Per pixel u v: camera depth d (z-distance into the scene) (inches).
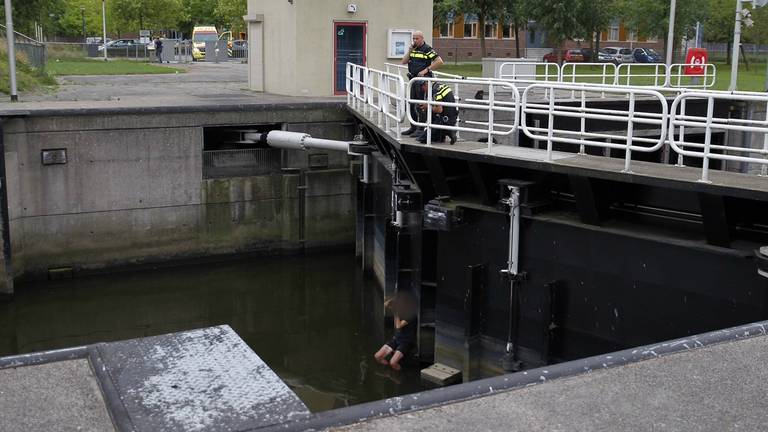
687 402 157.8
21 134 661.3
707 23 1846.7
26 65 986.1
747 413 153.6
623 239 400.8
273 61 945.5
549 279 440.8
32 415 142.6
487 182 467.2
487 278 477.7
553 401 156.8
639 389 163.3
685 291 378.3
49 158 674.2
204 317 627.8
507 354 462.9
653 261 389.7
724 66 1930.4
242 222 770.2
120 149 703.1
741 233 372.5
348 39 909.8
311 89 900.6
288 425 134.9
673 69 1734.7
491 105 448.5
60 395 149.3
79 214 695.7
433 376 488.4
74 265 700.7
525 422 147.6
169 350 161.6
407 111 495.2
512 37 2471.7
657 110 778.2
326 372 518.3
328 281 724.0
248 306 655.1
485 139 638.5
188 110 722.8
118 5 2440.9
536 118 668.1
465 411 151.6
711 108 350.0
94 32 2925.7
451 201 490.0
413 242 548.1
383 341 578.2
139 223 722.8
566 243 429.1
